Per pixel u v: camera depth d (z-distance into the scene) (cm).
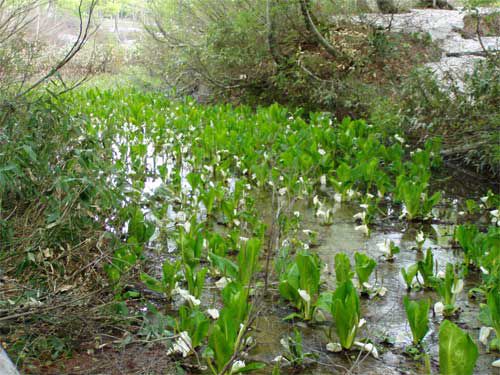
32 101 464
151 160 865
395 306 419
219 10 1401
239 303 351
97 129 858
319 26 1305
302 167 731
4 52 572
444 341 303
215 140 859
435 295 436
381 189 678
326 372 336
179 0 1496
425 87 929
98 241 409
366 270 427
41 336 334
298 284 398
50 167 436
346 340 356
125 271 399
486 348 366
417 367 342
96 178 427
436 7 1869
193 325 353
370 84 1177
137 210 489
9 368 250
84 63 1245
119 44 1920
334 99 1168
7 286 364
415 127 908
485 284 435
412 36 1338
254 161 764
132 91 1501
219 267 417
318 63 1240
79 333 350
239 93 1369
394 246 507
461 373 302
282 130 948
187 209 606
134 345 359
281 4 1250
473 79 875
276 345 364
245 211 564
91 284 402
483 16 1370
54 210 393
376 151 822
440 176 807
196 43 1438
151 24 1634
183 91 1526
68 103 1003
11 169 366
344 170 680
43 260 385
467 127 841
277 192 705
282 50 1298
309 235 560
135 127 1068
